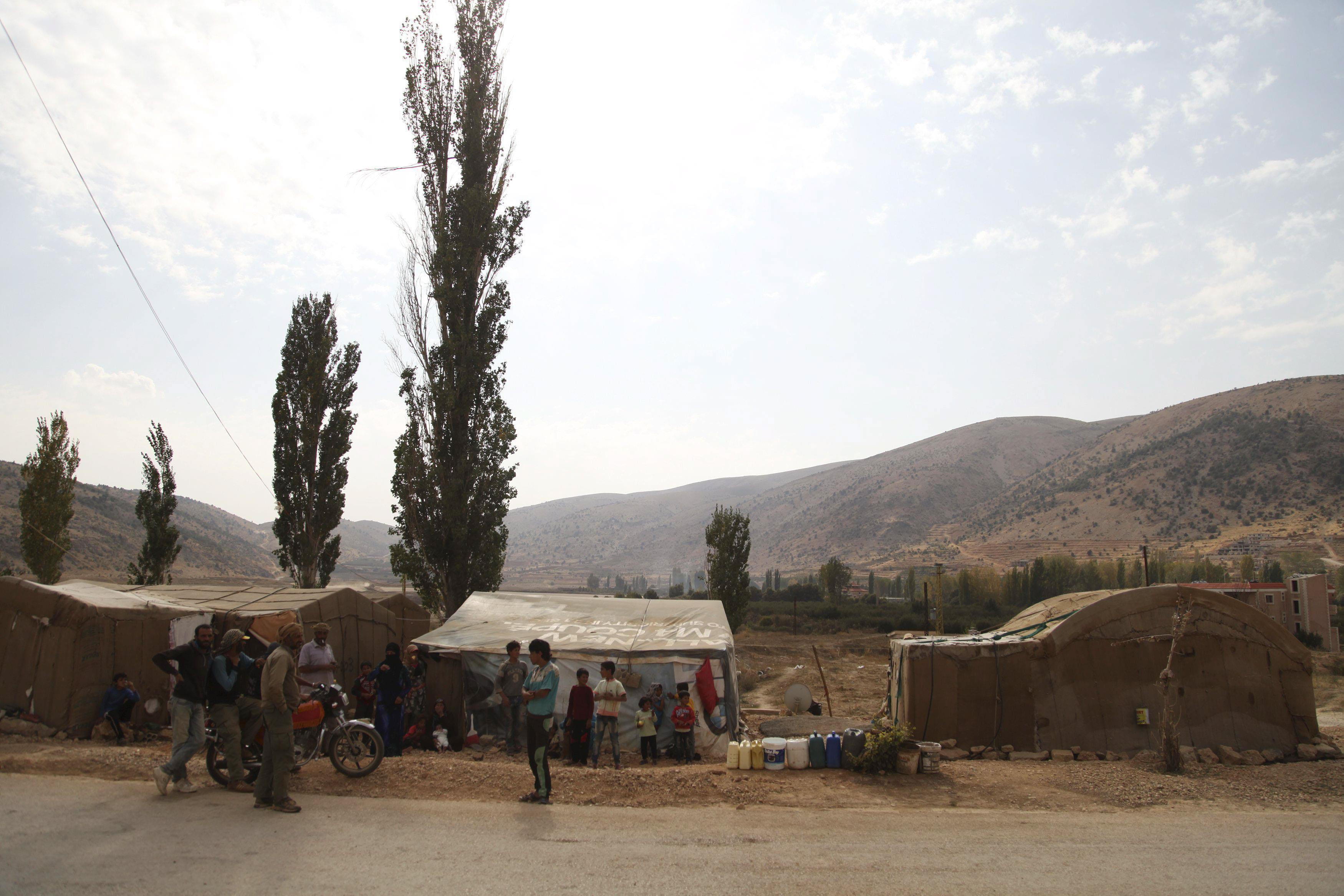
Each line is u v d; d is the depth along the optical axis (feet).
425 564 70.33
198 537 510.17
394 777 29.37
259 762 28.60
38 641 41.39
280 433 95.25
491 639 49.19
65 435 97.96
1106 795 32.78
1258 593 204.95
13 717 40.65
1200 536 513.04
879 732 36.19
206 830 22.82
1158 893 21.07
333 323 99.14
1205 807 31.50
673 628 50.96
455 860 21.36
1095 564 341.41
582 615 53.72
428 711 46.37
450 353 71.61
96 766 29.27
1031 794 32.65
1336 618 221.87
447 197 75.00
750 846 23.80
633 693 46.44
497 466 72.69
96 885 18.29
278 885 18.90
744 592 114.52
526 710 28.35
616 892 19.58
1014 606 298.97
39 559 94.58
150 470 100.27
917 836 25.66
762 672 115.44
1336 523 456.45
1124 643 45.03
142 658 43.86
